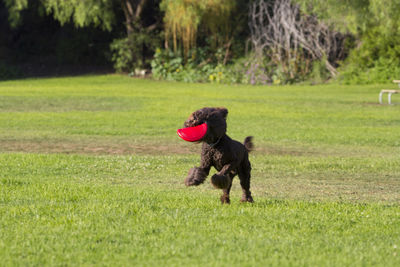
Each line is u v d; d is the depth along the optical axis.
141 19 71.81
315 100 43.19
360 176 15.44
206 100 41.69
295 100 43.09
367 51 62.72
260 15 64.94
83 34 74.25
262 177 15.10
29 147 20.12
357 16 47.59
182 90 52.62
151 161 16.92
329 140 23.55
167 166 16.20
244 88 56.81
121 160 16.92
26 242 7.67
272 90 54.28
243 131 26.08
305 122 30.11
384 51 62.44
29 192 11.50
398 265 7.04
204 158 9.75
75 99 41.03
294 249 7.60
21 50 75.69
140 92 48.94
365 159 18.47
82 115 31.42
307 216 9.62
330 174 15.70
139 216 9.34
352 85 60.41
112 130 25.48
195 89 54.41
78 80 63.09
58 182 12.95
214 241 7.88
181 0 62.59
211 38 69.31
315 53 66.69
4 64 69.38
